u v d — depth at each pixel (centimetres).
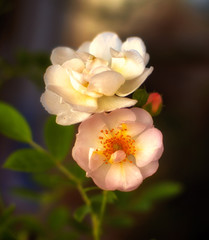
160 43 105
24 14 90
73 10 100
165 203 86
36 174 43
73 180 38
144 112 33
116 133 33
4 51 88
